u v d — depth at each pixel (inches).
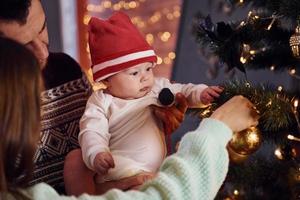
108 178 43.7
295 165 51.6
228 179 54.2
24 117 30.9
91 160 42.0
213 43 52.2
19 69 31.1
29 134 31.1
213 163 34.8
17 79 30.9
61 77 51.4
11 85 30.6
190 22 96.0
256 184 54.4
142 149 44.1
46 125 49.5
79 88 51.9
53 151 49.6
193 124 90.0
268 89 49.1
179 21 97.7
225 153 35.5
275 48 54.1
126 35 44.8
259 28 51.0
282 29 52.7
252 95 46.3
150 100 45.5
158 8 99.2
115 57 44.3
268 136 50.2
